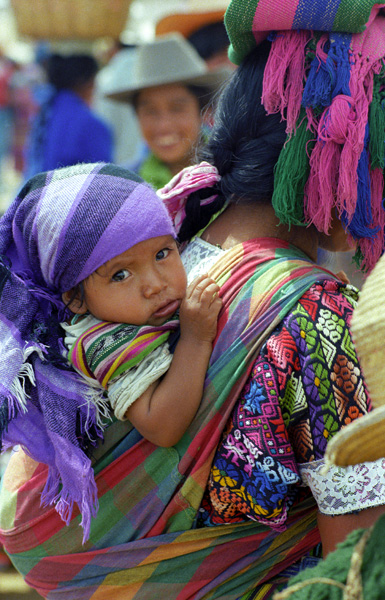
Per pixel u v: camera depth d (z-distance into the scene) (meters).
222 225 1.54
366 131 1.34
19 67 8.72
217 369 1.32
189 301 1.34
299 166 1.38
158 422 1.33
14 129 8.52
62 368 1.40
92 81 4.82
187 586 1.42
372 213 1.41
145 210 1.35
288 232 1.50
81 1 5.84
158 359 1.35
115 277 1.37
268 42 1.45
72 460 1.35
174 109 3.92
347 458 0.86
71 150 4.57
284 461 1.26
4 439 1.38
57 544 1.48
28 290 1.42
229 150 1.51
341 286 1.34
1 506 1.56
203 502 1.39
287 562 1.46
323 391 1.25
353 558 0.89
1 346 1.37
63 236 1.34
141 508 1.41
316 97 1.32
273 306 1.30
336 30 1.33
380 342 0.83
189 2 6.22
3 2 10.68
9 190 8.12
